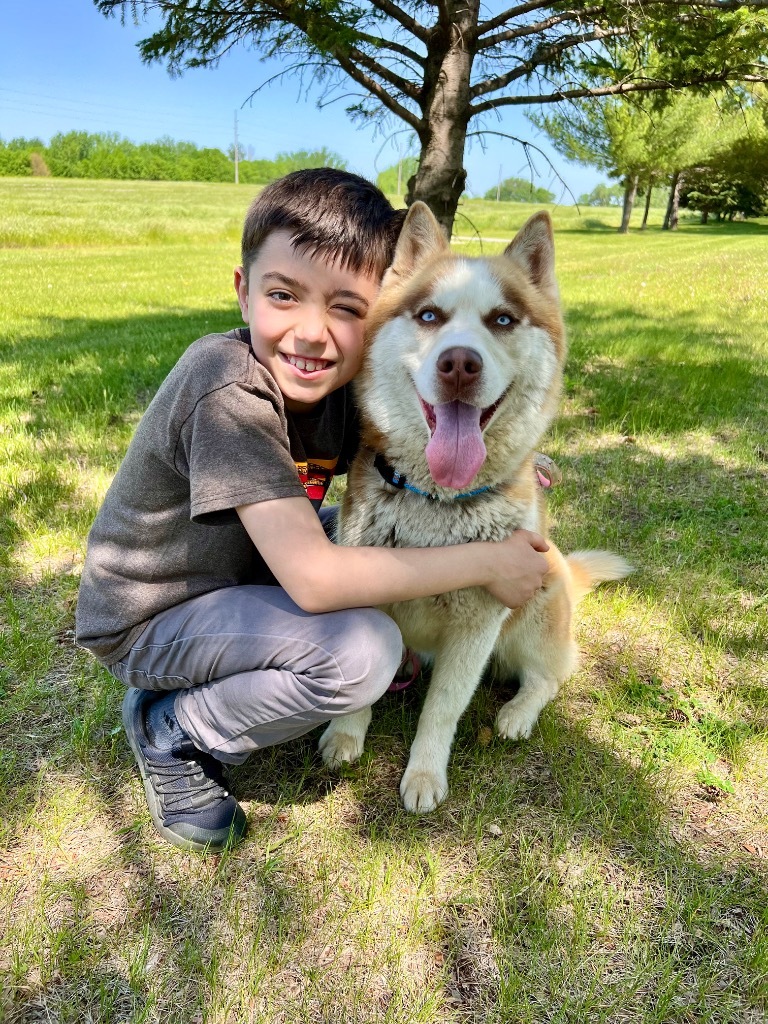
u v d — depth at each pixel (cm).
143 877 177
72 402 529
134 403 542
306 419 207
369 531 218
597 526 376
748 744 230
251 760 221
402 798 205
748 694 252
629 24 471
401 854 187
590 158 642
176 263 2003
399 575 182
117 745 216
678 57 482
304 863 184
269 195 179
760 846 195
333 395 216
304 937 163
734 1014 153
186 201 4941
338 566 174
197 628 181
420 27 483
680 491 423
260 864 182
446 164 509
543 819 201
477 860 187
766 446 495
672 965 161
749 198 5581
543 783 214
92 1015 146
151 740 187
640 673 268
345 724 221
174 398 173
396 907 172
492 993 155
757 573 335
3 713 227
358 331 194
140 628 190
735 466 459
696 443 502
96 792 202
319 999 151
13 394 561
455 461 193
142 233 2823
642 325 941
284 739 193
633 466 456
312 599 172
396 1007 149
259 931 161
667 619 299
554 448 487
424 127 509
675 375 654
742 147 3959
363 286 193
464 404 196
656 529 374
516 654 262
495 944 165
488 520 210
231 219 3700
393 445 211
